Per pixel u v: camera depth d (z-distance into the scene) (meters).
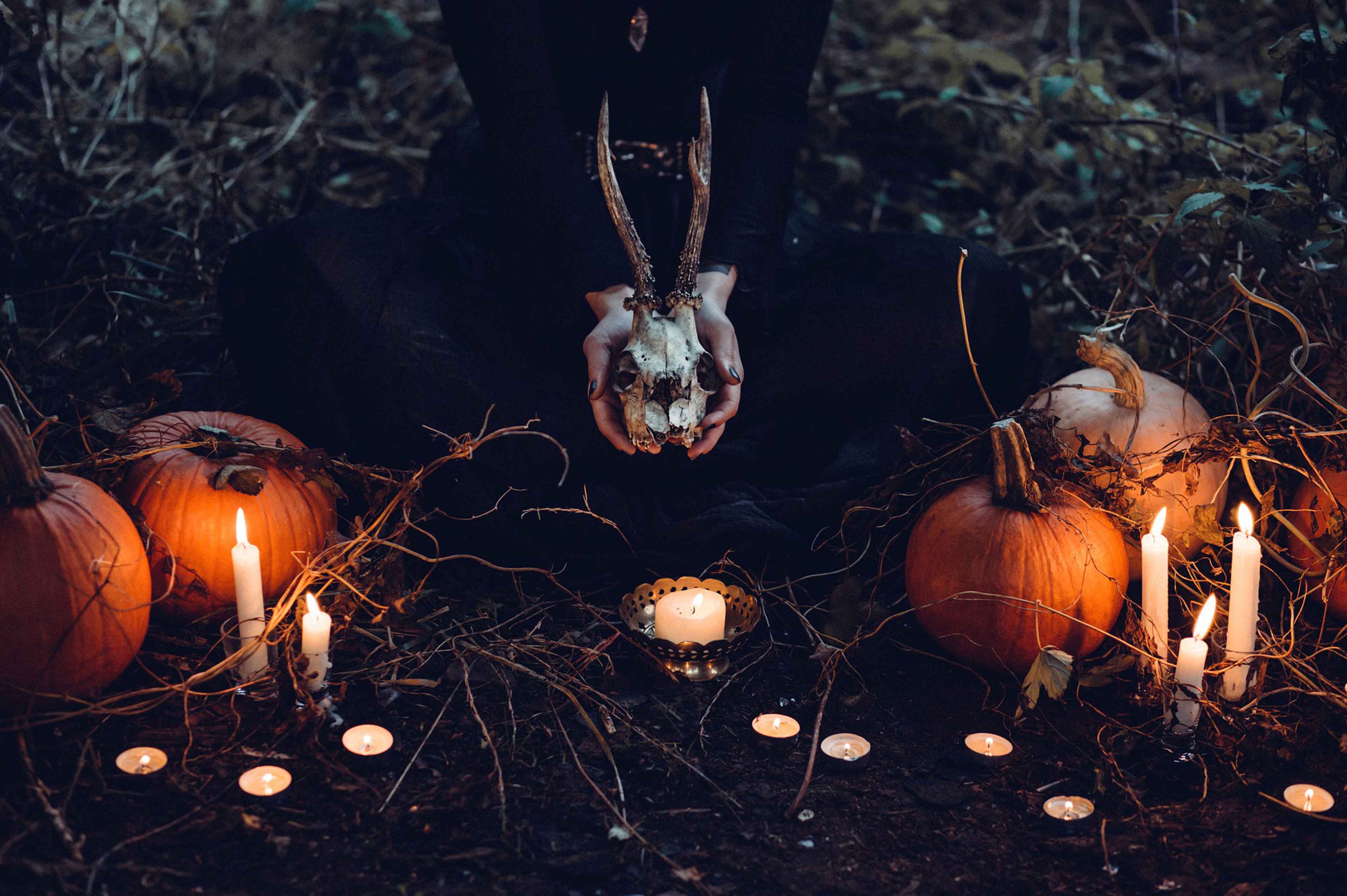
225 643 1.84
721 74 2.56
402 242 2.36
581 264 2.14
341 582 1.97
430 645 2.02
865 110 4.02
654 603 2.10
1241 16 4.34
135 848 1.54
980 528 1.92
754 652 2.07
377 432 2.23
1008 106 3.63
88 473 1.92
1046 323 2.91
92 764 1.67
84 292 2.92
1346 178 2.24
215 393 2.66
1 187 2.96
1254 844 1.63
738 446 2.31
